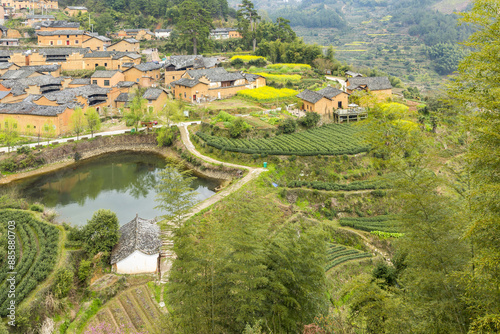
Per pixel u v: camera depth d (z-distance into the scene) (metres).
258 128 76.31
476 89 20.56
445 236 20.70
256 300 22.77
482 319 15.17
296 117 82.00
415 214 22.05
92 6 168.75
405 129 30.11
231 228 25.30
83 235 40.00
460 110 23.38
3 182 65.44
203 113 88.62
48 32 131.75
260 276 24.09
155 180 69.69
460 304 18.59
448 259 19.86
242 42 150.75
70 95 89.81
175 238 26.83
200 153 75.06
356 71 135.88
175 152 79.38
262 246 25.16
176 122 87.06
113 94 102.12
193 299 23.12
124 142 83.88
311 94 85.44
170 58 116.69
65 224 43.56
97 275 36.75
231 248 24.17
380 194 57.72
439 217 21.33
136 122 85.19
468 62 20.05
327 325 24.61
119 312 32.81
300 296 25.33
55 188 64.88
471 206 17.62
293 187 59.91
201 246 24.11
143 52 136.25
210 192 62.28
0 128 81.19
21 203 49.03
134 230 40.88
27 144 75.00
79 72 119.69
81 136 81.81
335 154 65.12
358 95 39.03
